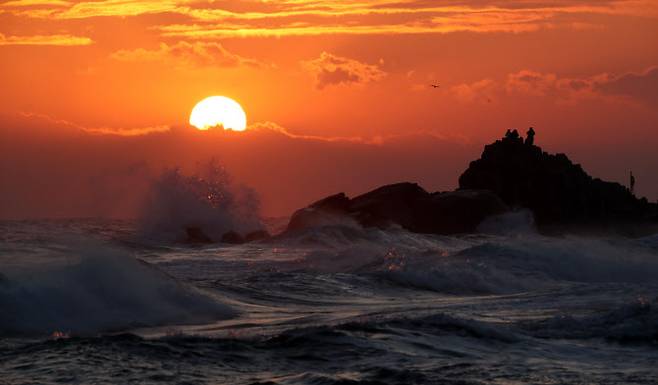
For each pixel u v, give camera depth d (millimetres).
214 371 36031
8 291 50375
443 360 38281
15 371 35406
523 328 45969
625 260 91125
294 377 35125
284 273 79062
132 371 35594
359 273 78188
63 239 83688
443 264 83062
